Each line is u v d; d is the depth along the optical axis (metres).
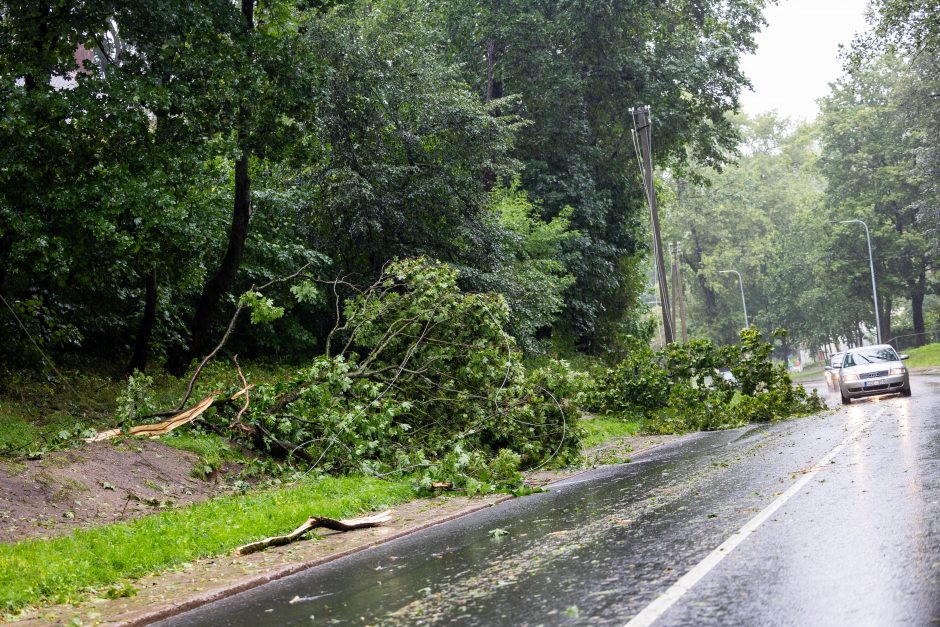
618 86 39.00
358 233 23.53
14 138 14.42
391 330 16.55
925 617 4.41
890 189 63.91
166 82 16.31
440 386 15.78
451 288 16.78
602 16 36.62
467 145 25.91
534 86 36.31
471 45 36.84
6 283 17.80
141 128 15.40
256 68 16.34
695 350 24.33
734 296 84.38
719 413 22.16
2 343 17.86
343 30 23.17
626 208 42.66
